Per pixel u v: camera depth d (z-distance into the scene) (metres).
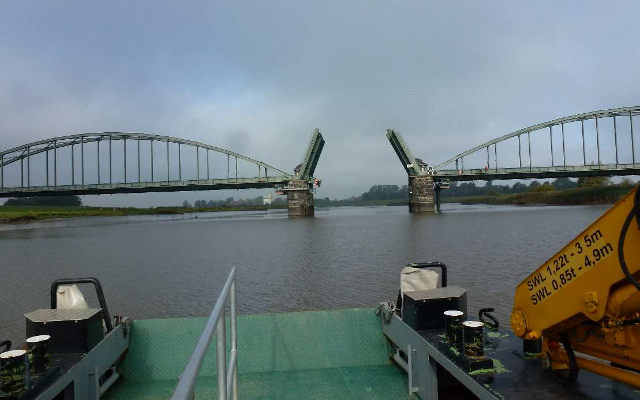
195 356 1.88
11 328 20.91
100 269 41.31
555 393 4.03
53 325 5.30
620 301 3.53
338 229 92.19
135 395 6.19
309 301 24.16
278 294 26.09
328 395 6.01
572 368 4.23
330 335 7.11
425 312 5.73
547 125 155.75
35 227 142.38
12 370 3.99
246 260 44.12
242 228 111.19
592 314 3.79
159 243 71.38
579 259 3.93
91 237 91.50
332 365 6.85
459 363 4.56
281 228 104.44
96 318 5.64
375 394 5.99
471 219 111.81
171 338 6.89
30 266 45.34
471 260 38.12
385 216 156.88
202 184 158.25
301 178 173.38
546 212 135.12
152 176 161.62
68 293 6.24
